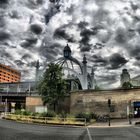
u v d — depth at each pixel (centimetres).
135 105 4109
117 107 4288
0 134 1892
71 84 7400
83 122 3136
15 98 7712
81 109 4797
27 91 7625
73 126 3038
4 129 2419
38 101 6009
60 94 5016
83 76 8394
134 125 3014
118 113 4247
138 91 4109
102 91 4538
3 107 7912
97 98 4578
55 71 5069
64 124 3300
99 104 4519
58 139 1627
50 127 2861
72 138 1689
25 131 2228
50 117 3550
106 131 2283
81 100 4834
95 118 4125
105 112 4403
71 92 5197
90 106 4641
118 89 4347
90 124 3344
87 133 2089
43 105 5706
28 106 6088
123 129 2505
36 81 7850
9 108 8188
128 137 1747
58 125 3191
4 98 7881
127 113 4166
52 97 4966
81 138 1691
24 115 4250
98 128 2738
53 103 5047
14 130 2316
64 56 9300
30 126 2953
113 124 3212
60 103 5403
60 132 2183
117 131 2269
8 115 4681
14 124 3266
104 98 4481
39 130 2378
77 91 4959
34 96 6091
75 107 4950
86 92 4778
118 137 1750
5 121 3962
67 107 5328
